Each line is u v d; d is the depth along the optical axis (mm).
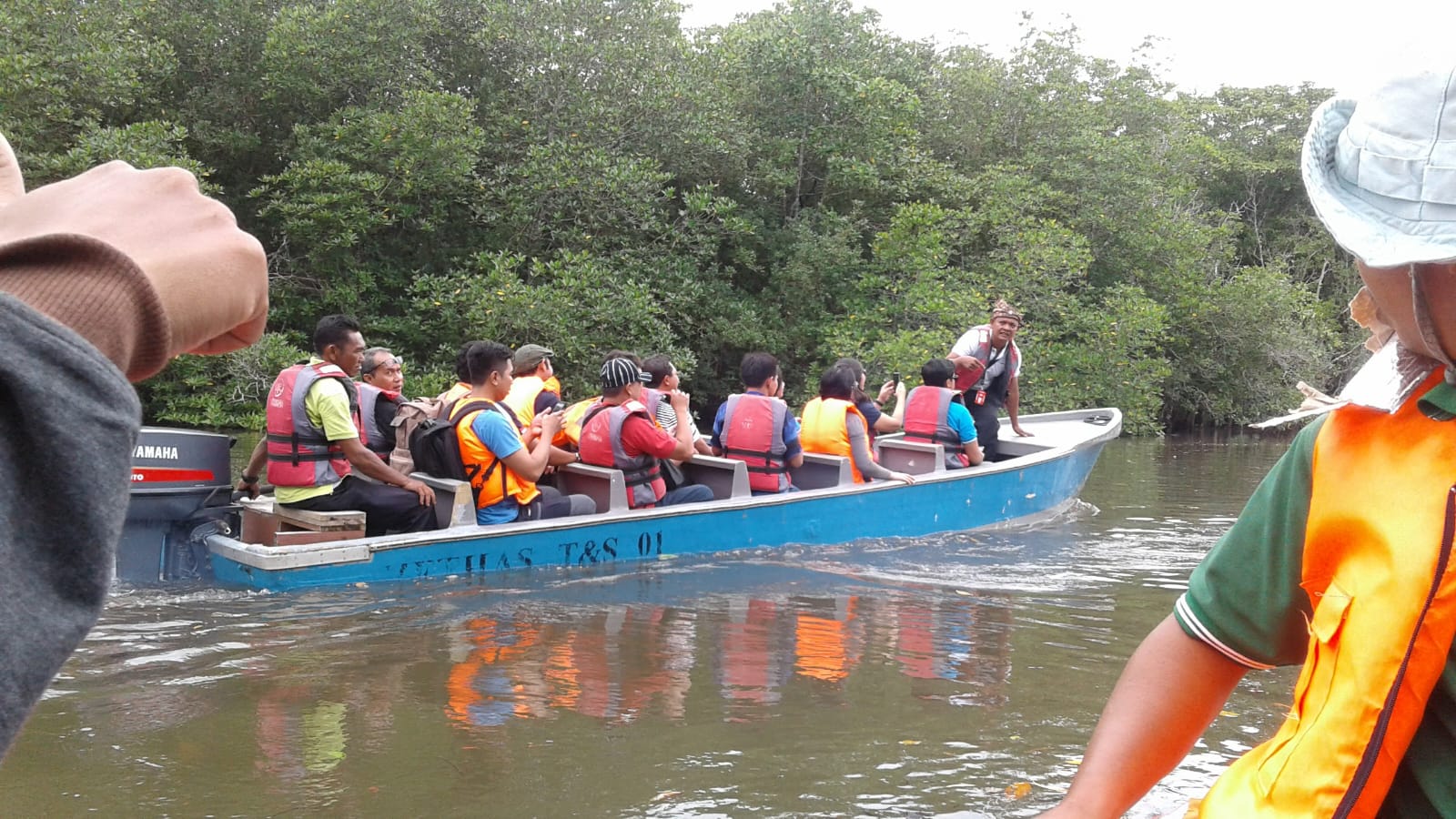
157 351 514
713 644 4168
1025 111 19469
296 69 13914
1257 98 25719
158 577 5176
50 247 489
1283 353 19672
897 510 6980
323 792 2688
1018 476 7785
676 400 6715
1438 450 858
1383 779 858
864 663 3939
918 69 18906
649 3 15117
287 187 14477
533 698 3459
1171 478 10703
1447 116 811
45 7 12273
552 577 5418
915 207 15562
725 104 15812
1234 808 953
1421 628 833
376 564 5152
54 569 451
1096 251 18766
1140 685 1111
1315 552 933
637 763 2914
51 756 2908
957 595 5188
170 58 13570
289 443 5410
